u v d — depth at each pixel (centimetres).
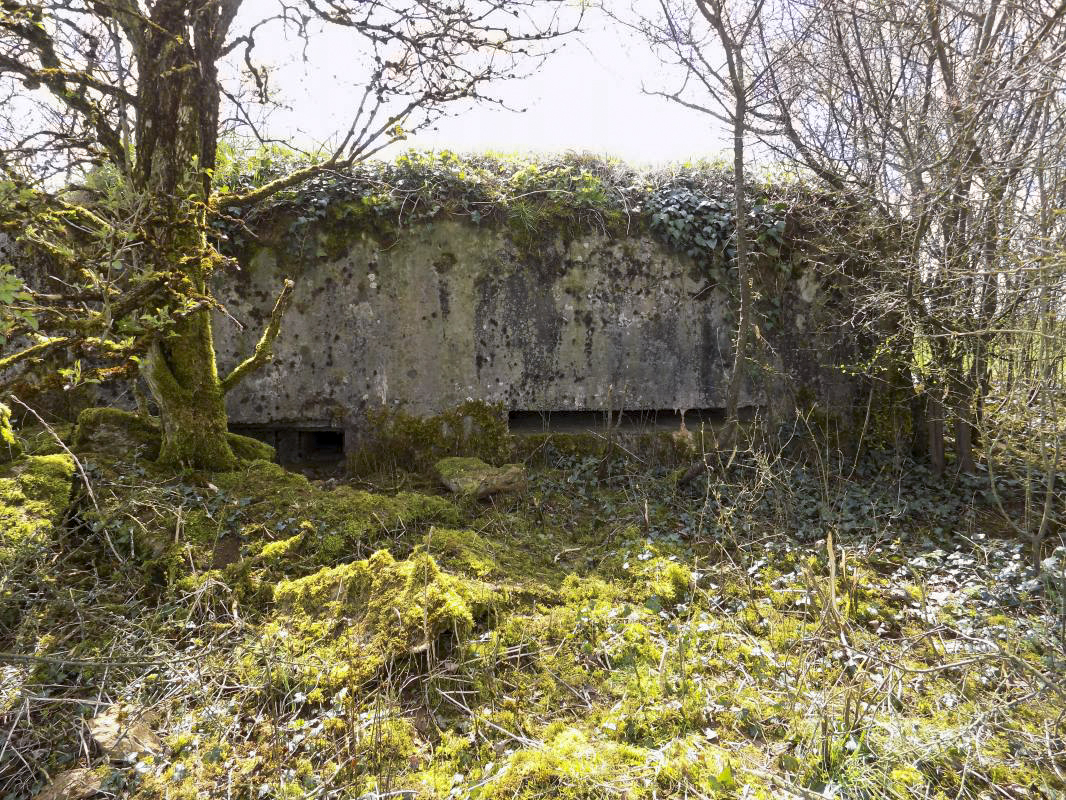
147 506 389
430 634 309
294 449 563
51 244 281
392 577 341
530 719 286
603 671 313
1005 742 272
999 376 517
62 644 307
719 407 583
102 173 312
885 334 554
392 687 294
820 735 269
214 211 381
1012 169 449
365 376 537
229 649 316
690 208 568
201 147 404
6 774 254
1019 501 516
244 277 521
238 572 358
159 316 315
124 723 270
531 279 549
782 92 543
